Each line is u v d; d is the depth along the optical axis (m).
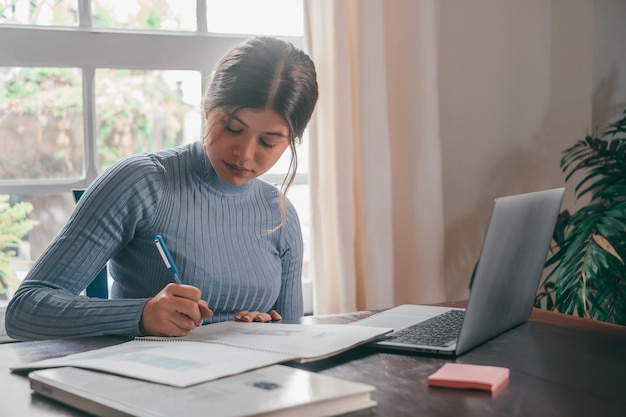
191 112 2.20
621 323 2.18
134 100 2.13
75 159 2.09
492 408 0.85
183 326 1.14
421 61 2.23
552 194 1.28
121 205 1.38
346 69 2.09
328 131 2.13
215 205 1.50
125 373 0.90
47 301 1.24
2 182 2.03
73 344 1.16
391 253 2.17
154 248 1.43
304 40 2.11
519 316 1.31
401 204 2.29
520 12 2.51
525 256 1.23
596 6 2.62
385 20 2.23
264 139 1.38
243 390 0.83
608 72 2.65
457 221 2.48
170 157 1.48
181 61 2.17
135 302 1.20
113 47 2.09
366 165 2.14
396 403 0.86
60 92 2.06
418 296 2.28
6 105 2.02
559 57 2.58
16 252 2.07
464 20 2.44
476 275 1.05
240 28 2.26
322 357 1.00
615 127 2.64
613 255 2.13
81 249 1.33
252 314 1.35
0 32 1.98
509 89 2.52
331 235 2.15
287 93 1.35
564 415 0.83
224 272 1.47
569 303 2.13
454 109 2.45
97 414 0.82
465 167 2.48
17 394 0.92
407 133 2.27
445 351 1.08
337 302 2.16
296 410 0.78
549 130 2.58
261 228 1.57
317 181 2.12
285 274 1.64
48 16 2.05
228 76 1.35
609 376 0.99
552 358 1.08
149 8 2.15
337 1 2.08
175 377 0.87
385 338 1.15
